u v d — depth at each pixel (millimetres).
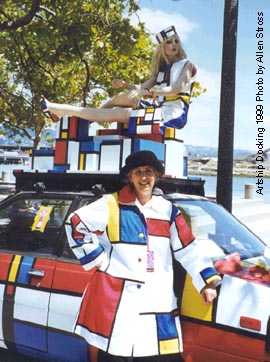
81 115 3980
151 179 2758
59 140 4055
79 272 3273
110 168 3783
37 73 14344
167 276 2713
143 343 2588
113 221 2717
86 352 3152
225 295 2730
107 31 9898
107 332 2592
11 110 24359
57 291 3328
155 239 2715
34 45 12414
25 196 3893
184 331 2814
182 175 4078
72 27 9664
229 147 5371
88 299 2732
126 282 2637
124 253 2670
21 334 3525
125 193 2777
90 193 3525
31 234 3713
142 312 2619
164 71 4441
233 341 2641
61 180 3795
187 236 2734
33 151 4305
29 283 3492
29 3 10797
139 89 4316
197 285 2672
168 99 4301
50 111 4066
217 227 3580
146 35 10211
